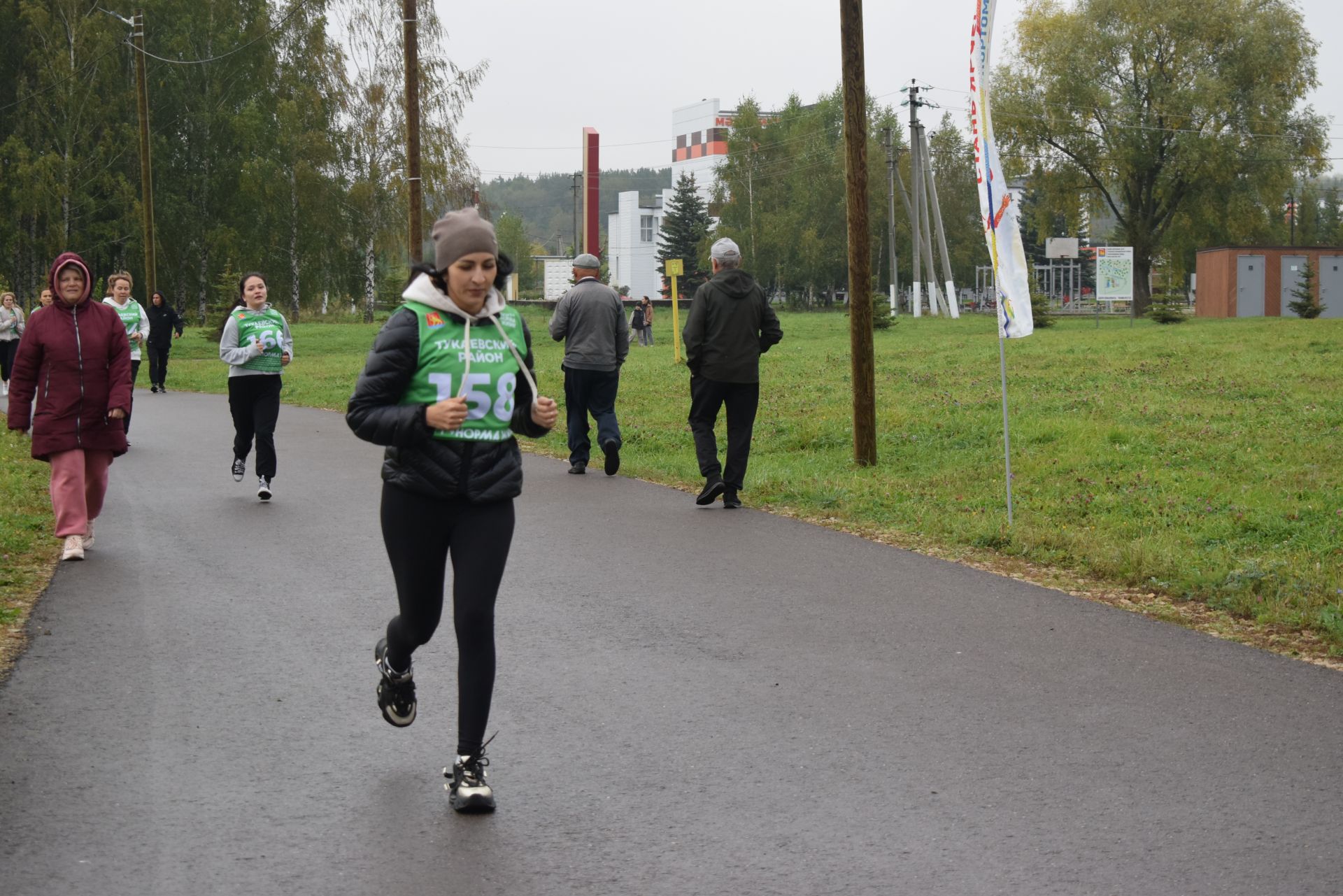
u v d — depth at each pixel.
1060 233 113.50
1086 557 7.84
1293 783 4.36
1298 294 48.66
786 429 14.45
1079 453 11.80
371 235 53.06
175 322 23.67
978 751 4.68
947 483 10.74
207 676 5.59
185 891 3.51
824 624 6.53
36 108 49.09
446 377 4.15
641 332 42.78
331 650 6.02
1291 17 50.44
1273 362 19.69
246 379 10.49
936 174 92.38
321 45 52.44
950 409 15.32
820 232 87.38
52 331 8.00
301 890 3.53
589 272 11.95
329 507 10.15
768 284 91.00
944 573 7.75
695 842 3.87
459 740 4.15
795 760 4.58
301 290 53.88
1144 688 5.45
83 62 48.94
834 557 8.21
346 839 3.88
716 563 8.02
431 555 4.25
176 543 8.63
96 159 48.81
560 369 24.41
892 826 3.99
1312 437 12.11
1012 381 18.48
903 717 5.07
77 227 49.97
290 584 7.41
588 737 4.84
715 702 5.26
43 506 9.95
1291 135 50.62
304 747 4.70
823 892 3.53
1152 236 56.41
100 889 3.51
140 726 4.92
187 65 50.59
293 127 50.94
